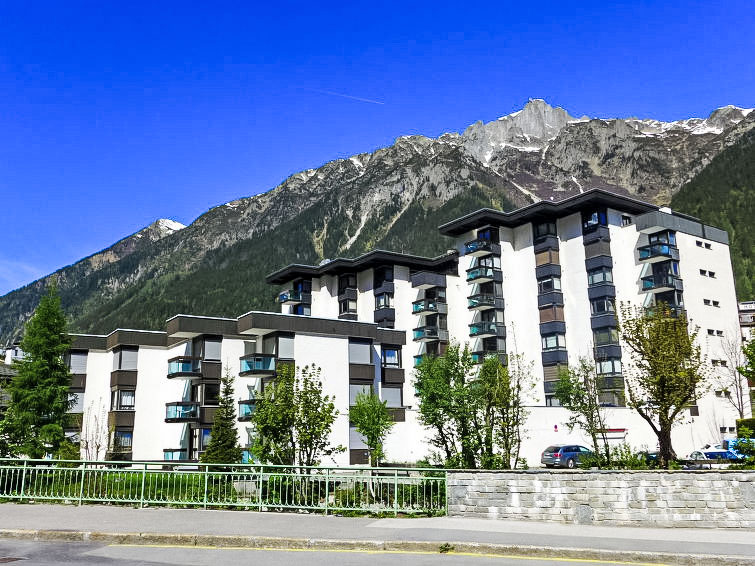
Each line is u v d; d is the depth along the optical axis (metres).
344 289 69.00
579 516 14.38
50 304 38.31
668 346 24.86
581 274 55.81
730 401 53.09
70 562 10.48
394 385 53.97
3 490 18.94
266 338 46.12
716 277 57.56
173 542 12.49
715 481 13.91
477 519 15.02
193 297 197.88
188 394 46.47
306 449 21.95
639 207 57.00
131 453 46.22
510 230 62.31
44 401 36.16
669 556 10.49
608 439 44.59
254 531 12.96
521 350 58.44
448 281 65.75
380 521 14.57
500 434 27.48
